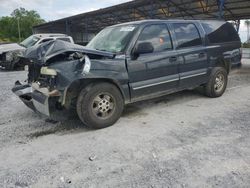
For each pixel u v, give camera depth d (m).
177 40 5.05
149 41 4.59
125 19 25.64
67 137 3.90
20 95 4.43
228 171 2.83
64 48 3.83
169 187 2.57
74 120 4.63
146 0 15.68
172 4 16.81
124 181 2.70
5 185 2.67
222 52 5.97
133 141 3.68
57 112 4.17
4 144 3.68
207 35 5.69
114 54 4.19
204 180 2.67
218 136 3.78
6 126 4.42
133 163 3.06
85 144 3.62
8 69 12.55
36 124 4.49
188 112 4.97
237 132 3.91
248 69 11.28
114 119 4.30
